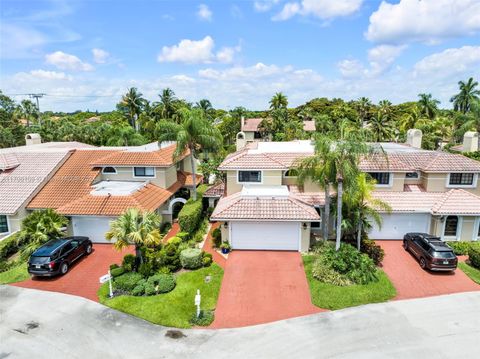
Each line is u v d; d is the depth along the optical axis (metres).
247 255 23.38
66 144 42.03
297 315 16.50
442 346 13.99
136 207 24.83
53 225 23.08
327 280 19.30
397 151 30.25
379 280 19.50
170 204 30.38
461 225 24.64
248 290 18.84
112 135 58.53
